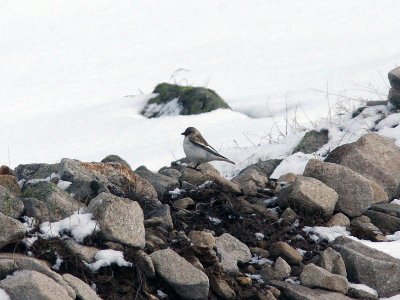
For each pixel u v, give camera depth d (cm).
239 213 1834
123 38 6328
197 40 6178
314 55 5450
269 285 1577
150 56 5859
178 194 1872
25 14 6888
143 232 1492
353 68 4856
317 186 1884
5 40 6262
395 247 1789
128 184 1795
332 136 2452
